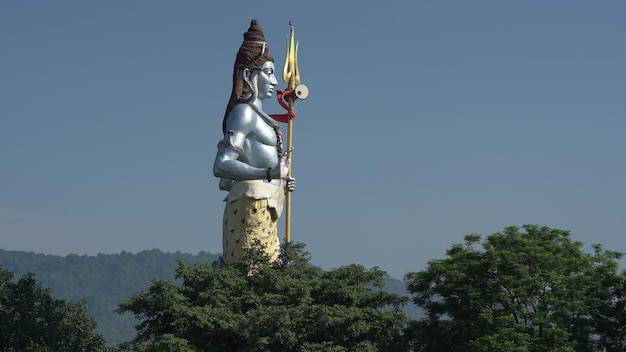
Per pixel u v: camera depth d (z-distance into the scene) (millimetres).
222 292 47875
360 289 49875
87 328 63438
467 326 47969
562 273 49094
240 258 51000
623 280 48375
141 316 49812
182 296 47344
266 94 54219
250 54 54375
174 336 46188
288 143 57375
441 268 48906
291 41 58969
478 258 49594
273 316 44969
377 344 47469
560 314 46438
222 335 46969
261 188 52656
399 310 49688
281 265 51250
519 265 47031
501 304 48438
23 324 60719
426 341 49281
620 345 48406
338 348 44906
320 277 51531
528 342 45500
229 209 53125
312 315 45875
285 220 56969
